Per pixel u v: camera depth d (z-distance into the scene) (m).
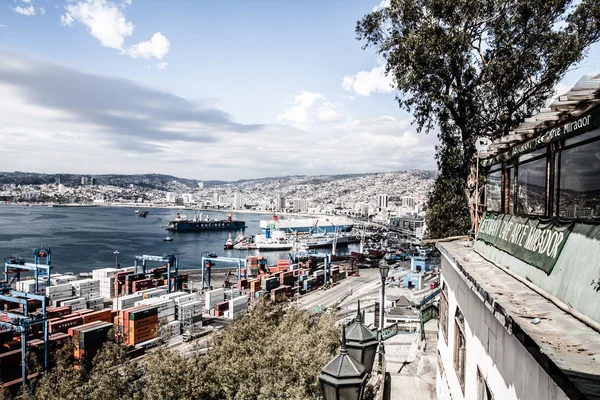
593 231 5.88
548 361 4.71
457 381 11.36
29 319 45.59
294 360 18.23
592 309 5.18
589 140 6.25
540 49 21.34
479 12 21.02
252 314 26.41
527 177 9.27
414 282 94.81
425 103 23.05
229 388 19.03
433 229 24.86
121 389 22.72
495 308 6.73
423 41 20.97
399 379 19.89
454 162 23.25
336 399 5.57
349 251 181.12
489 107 22.03
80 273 115.19
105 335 50.19
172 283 101.75
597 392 3.43
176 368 20.91
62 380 24.44
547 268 7.07
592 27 20.59
